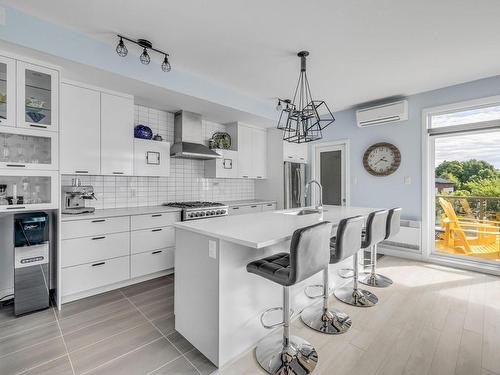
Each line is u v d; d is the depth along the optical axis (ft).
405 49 8.37
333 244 7.74
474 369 5.32
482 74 10.37
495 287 9.43
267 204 15.49
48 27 6.87
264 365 5.42
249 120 14.44
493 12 6.50
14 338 6.33
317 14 6.62
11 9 6.32
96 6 6.29
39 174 7.40
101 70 7.93
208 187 14.76
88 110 9.09
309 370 5.27
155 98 10.59
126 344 6.13
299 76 10.44
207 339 5.66
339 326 6.79
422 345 6.12
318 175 16.65
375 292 9.04
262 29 7.28
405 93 12.51
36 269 7.61
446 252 12.29
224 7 6.35
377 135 13.96
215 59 9.01
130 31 7.36
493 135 11.25
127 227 9.42
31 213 7.70
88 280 8.53
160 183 12.62
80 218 8.31
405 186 13.01
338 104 14.19
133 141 10.35
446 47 8.27
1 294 8.29
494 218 11.57
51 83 7.54
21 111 7.06
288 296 5.56
